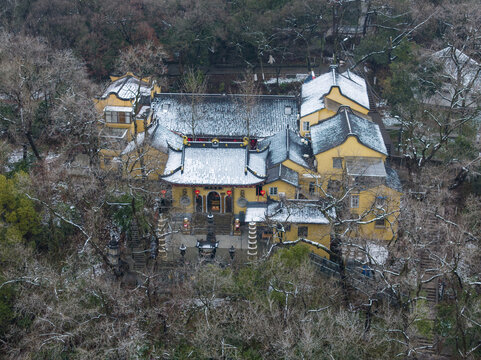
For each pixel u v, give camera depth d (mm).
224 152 87250
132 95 96938
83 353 59312
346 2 123188
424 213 71688
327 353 59094
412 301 66188
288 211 75438
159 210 87562
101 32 117688
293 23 121875
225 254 80875
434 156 93438
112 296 65625
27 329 68125
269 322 62625
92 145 88000
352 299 69188
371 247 80188
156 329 66000
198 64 121688
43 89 96688
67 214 80312
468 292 65375
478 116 96875
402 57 110312
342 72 112625
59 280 67750
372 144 85562
